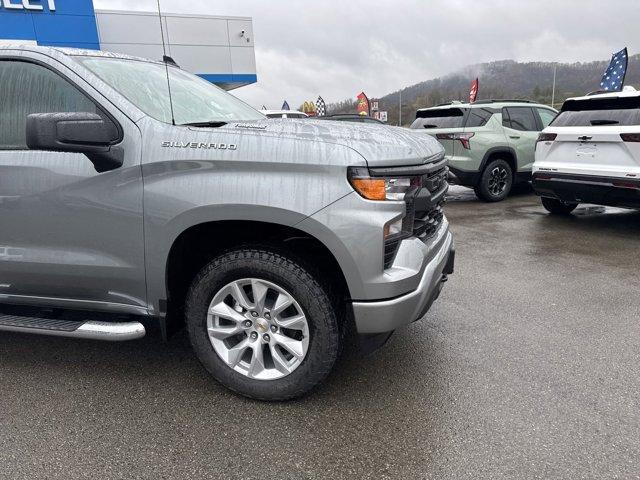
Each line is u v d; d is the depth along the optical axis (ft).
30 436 7.54
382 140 7.97
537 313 11.97
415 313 7.97
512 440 7.30
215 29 56.95
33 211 8.39
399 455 7.05
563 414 7.88
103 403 8.42
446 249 9.32
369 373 9.25
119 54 9.99
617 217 23.39
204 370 9.47
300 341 8.02
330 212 7.27
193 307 8.29
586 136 19.30
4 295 9.27
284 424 7.79
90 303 8.80
